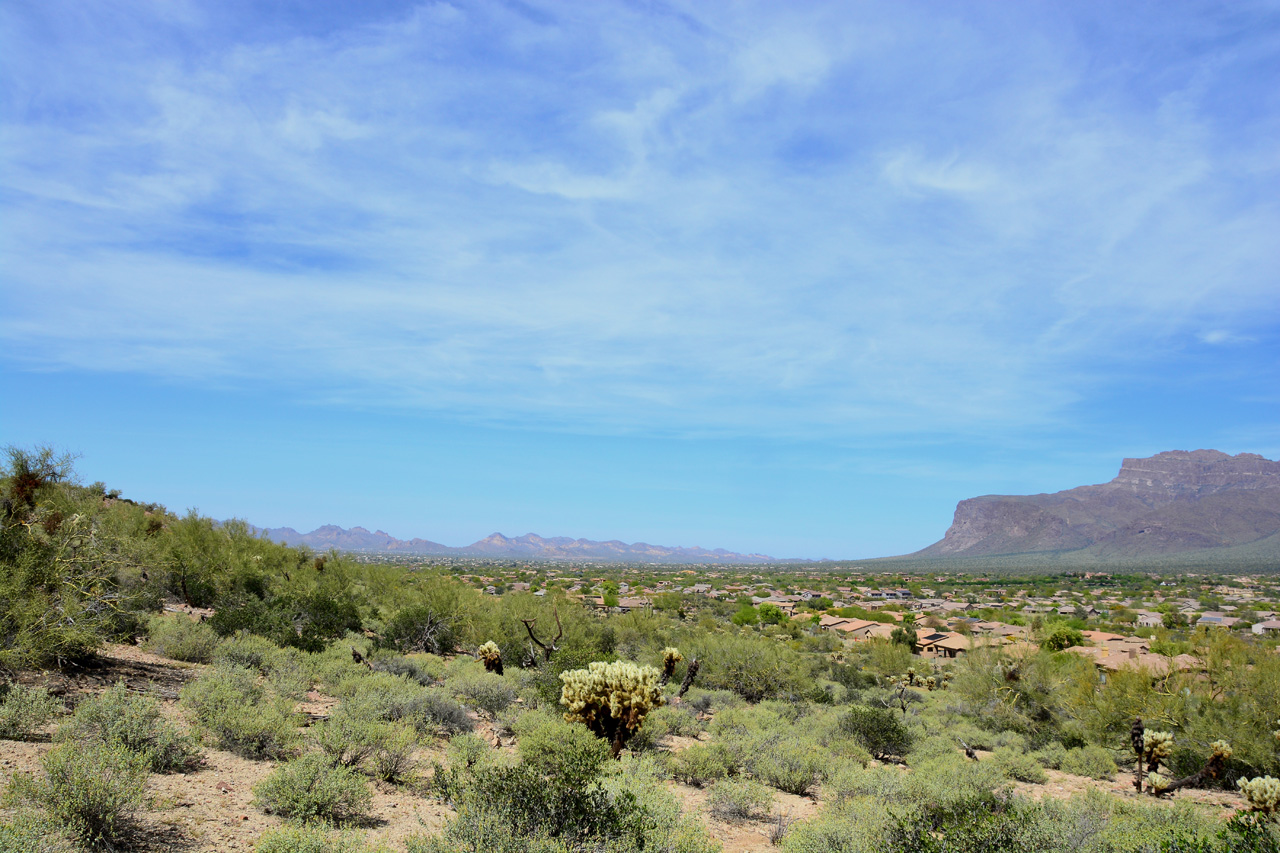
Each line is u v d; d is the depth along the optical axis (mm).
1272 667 18797
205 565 29328
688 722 16656
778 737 14555
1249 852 6941
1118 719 21641
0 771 6461
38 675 10695
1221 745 17203
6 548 11391
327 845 5668
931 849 7195
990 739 21438
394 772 9172
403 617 28828
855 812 8719
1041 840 7480
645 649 32594
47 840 5078
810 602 118188
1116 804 9945
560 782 6434
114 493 36562
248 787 7812
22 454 15352
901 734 17625
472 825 5828
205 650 16359
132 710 8039
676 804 7441
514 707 15766
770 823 9984
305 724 11211
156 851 5609
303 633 20922
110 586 14578
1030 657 25938
